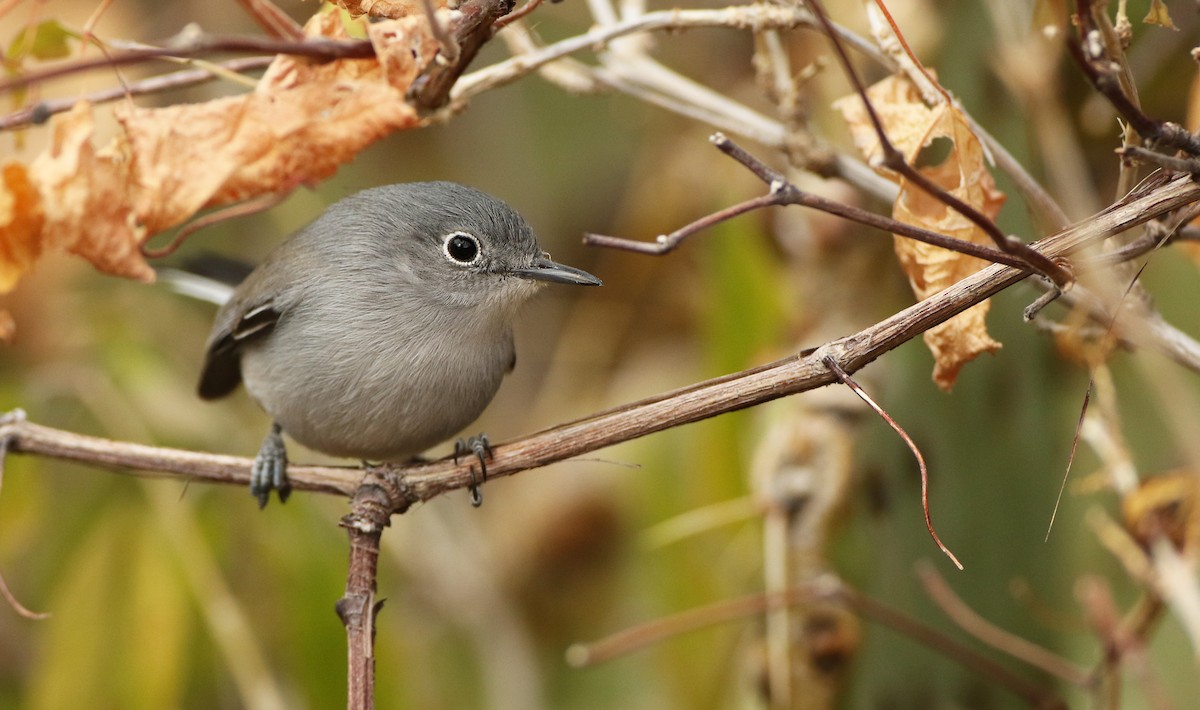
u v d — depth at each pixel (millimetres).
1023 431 8672
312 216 13078
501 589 12953
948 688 8953
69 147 6164
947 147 8414
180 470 7371
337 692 10406
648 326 12992
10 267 6266
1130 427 10109
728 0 12289
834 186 9711
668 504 11680
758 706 9883
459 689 12578
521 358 14352
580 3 12016
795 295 10445
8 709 11195
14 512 10141
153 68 11391
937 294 5961
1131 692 10547
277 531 10578
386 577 11805
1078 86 8672
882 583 9164
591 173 14312
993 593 8828
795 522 9297
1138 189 5875
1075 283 6504
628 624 12625
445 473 7117
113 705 9984
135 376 10867
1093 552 10602
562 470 13047
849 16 9000
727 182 11008
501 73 7453
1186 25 8836
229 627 9812
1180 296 10211
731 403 6418
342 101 6336
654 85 8500
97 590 10125
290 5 12805
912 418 8930
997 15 7562
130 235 6273
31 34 6227
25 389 10672
